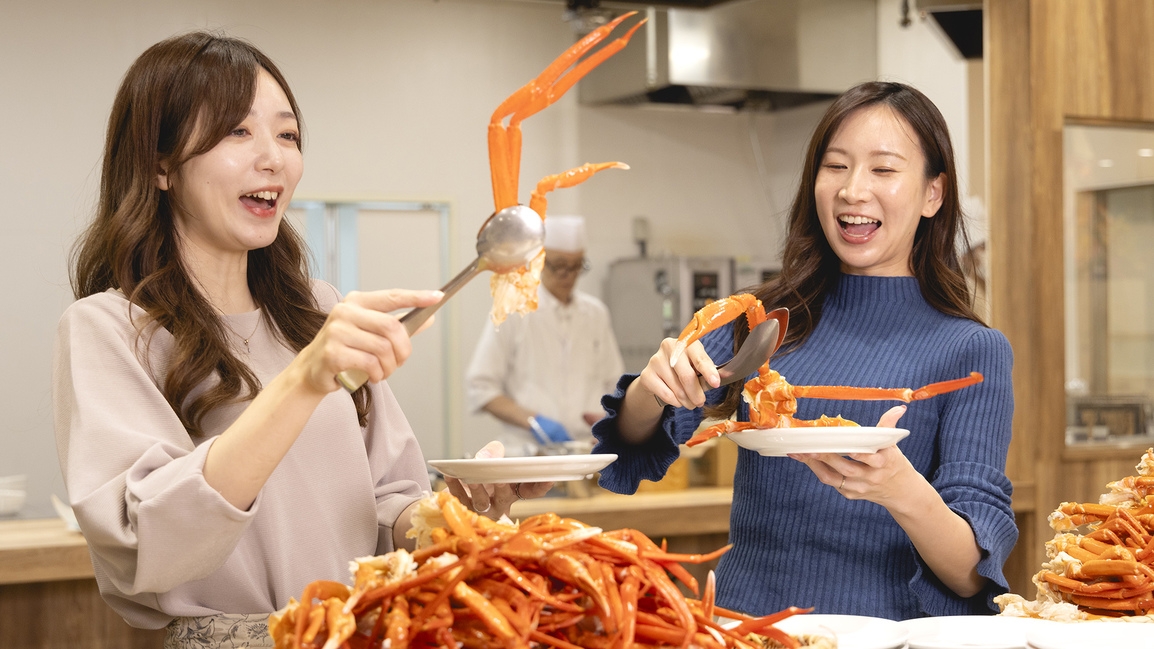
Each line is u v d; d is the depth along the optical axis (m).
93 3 4.68
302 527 1.25
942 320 1.53
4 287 4.39
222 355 1.22
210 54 1.24
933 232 1.57
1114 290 3.18
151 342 1.20
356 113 5.21
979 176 4.56
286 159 1.26
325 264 4.85
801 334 1.59
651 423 1.49
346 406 1.33
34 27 4.58
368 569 0.80
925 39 4.99
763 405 1.16
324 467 1.29
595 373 4.94
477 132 5.42
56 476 4.30
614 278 5.68
